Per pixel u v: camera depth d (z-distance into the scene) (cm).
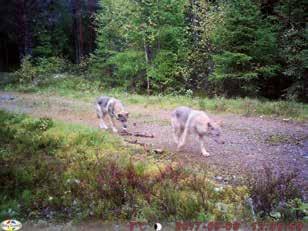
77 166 727
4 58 3647
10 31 3362
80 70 2834
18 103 1736
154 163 784
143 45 2231
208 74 2086
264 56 1889
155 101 1694
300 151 902
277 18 1938
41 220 544
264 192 571
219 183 683
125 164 741
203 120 847
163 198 579
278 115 1335
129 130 1132
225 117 1330
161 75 2111
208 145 956
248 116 1338
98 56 2686
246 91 1927
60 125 1061
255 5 1938
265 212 551
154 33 2156
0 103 1744
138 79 2289
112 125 1121
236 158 847
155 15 2142
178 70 2128
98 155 808
